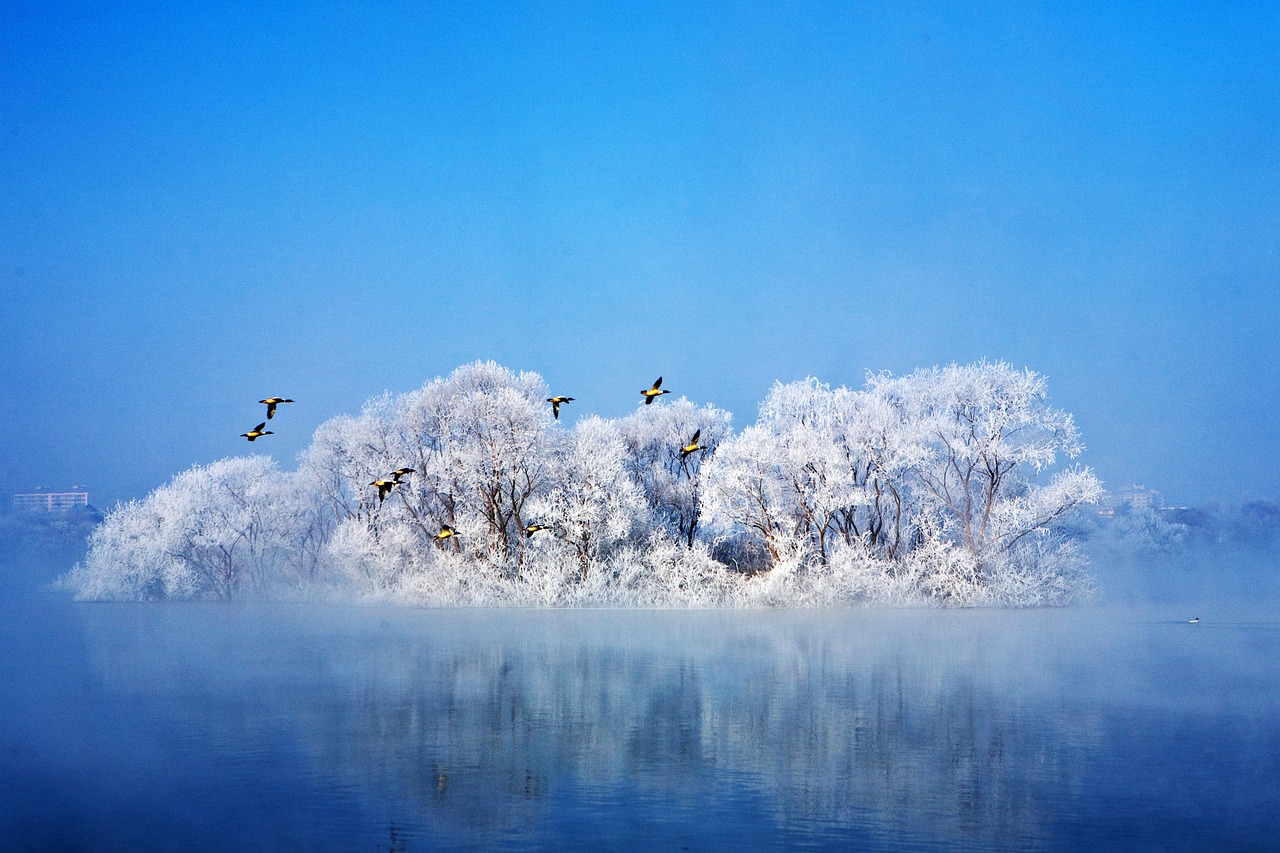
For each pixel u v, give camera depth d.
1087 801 17.50
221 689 29.08
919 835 15.73
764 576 57.59
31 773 19.41
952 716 24.81
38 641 41.25
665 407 69.38
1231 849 15.00
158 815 16.70
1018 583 55.47
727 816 16.73
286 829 16.05
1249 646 38.38
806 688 28.98
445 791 18.27
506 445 57.75
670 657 35.41
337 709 25.92
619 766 20.09
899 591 55.09
